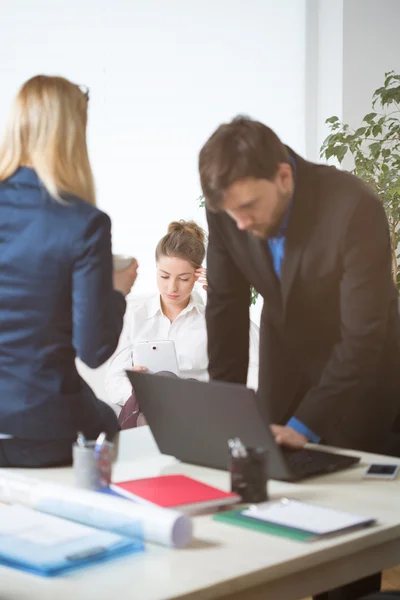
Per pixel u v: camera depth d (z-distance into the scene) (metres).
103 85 3.71
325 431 2.19
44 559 1.12
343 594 2.02
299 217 2.05
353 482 1.59
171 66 3.82
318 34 4.01
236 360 2.26
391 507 1.42
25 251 1.65
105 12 3.70
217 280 2.23
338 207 2.06
